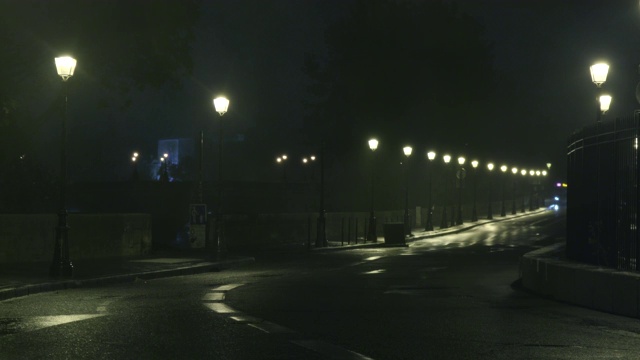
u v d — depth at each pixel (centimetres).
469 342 977
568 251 1644
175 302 1468
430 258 3122
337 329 1091
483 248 4031
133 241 2980
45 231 2580
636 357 873
